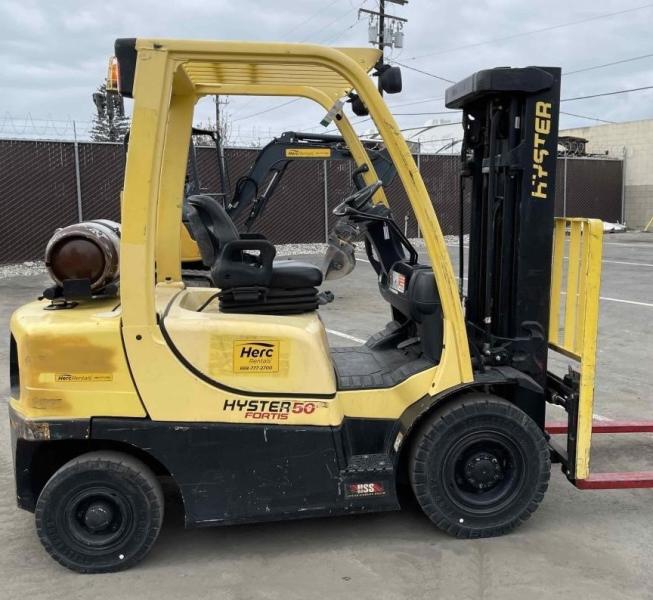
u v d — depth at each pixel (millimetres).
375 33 25016
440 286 3111
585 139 24703
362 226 3578
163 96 2688
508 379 3223
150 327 2840
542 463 3168
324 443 2996
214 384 2904
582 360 3234
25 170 12703
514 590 2781
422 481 3111
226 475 2953
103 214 13531
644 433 4582
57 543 2918
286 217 15914
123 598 2771
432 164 17547
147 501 2924
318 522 3391
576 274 3424
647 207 22969
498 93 3178
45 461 3146
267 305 3242
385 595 2760
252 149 14773
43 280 11133
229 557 3088
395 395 3275
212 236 3273
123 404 2867
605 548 3111
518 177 3268
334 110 3611
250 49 2729
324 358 3000
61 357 2838
